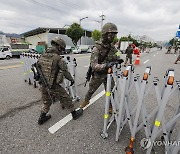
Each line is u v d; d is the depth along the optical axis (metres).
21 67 8.48
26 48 18.27
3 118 2.71
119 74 1.93
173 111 3.08
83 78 5.83
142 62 11.59
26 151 1.93
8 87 4.50
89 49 29.89
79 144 2.07
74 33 28.73
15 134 2.26
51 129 2.40
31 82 4.75
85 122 2.63
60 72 2.28
